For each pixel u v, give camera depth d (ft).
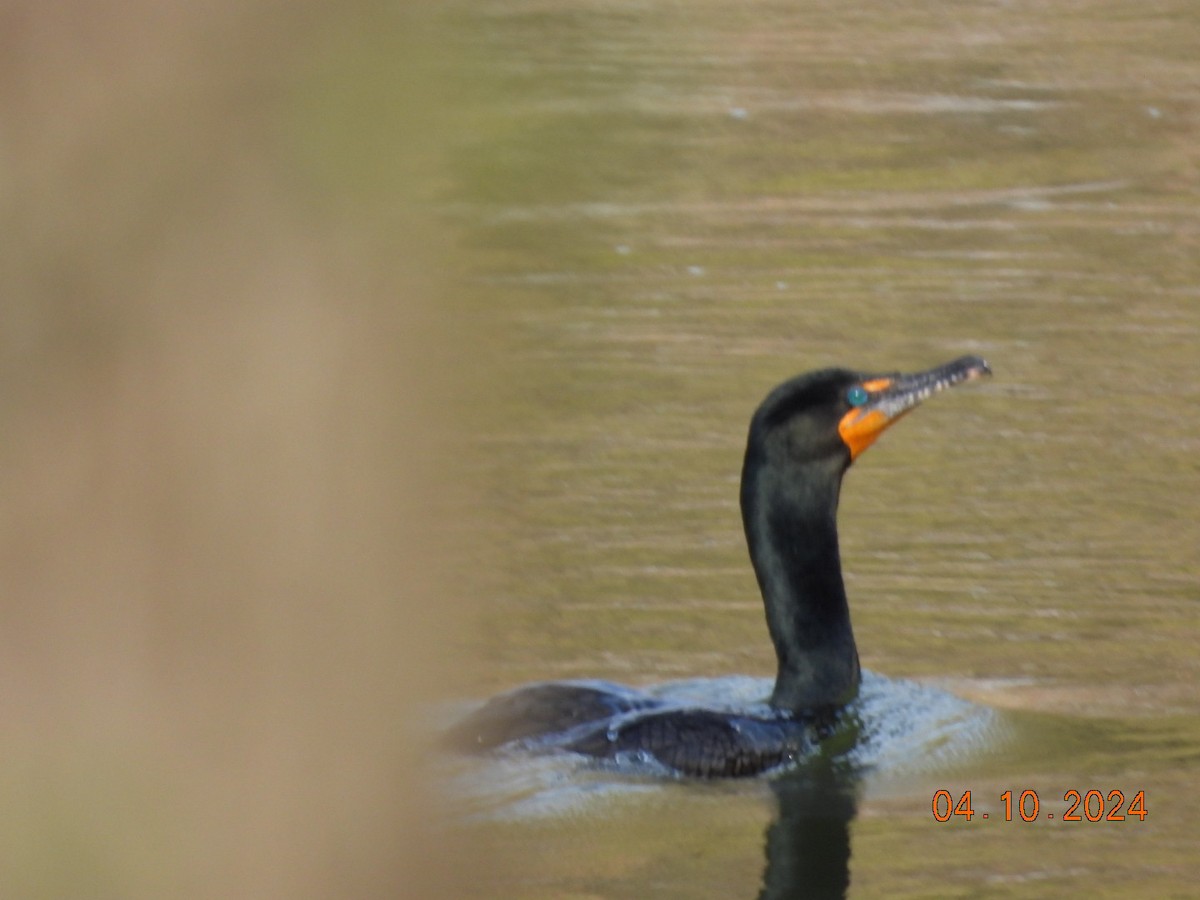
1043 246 72.49
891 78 99.40
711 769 33.01
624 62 98.32
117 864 29.35
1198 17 110.73
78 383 41.63
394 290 56.75
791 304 66.03
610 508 48.06
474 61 92.89
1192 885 28.76
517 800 31.58
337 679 36.06
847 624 36.50
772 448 36.14
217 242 47.19
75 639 34.71
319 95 55.11
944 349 60.90
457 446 51.26
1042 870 29.14
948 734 35.24
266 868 29.99
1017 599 42.32
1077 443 52.75
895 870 29.68
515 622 41.19
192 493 41.11
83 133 44.29
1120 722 35.88
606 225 73.77
